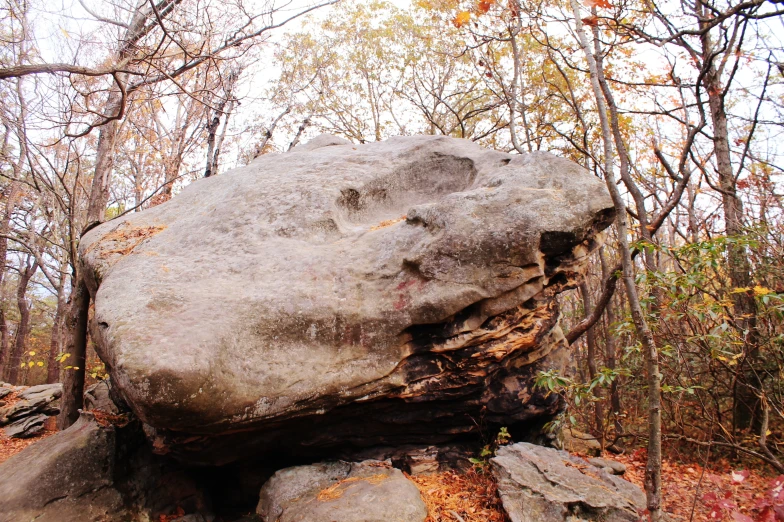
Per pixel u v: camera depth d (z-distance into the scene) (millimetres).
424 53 16078
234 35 8242
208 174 13344
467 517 4066
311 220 5379
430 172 6262
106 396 6102
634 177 11008
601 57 4590
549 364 5352
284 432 4676
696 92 7207
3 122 9484
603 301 7805
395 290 4531
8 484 4555
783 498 2625
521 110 11430
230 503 5484
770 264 6691
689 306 5328
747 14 6090
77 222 15312
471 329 4496
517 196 4617
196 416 3744
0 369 18406
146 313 4090
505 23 9938
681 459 6824
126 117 10867
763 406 5727
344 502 3920
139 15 8000
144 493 5016
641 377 8328
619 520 3717
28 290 21547
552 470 4301
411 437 5059
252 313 4262
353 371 4312
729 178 7891
